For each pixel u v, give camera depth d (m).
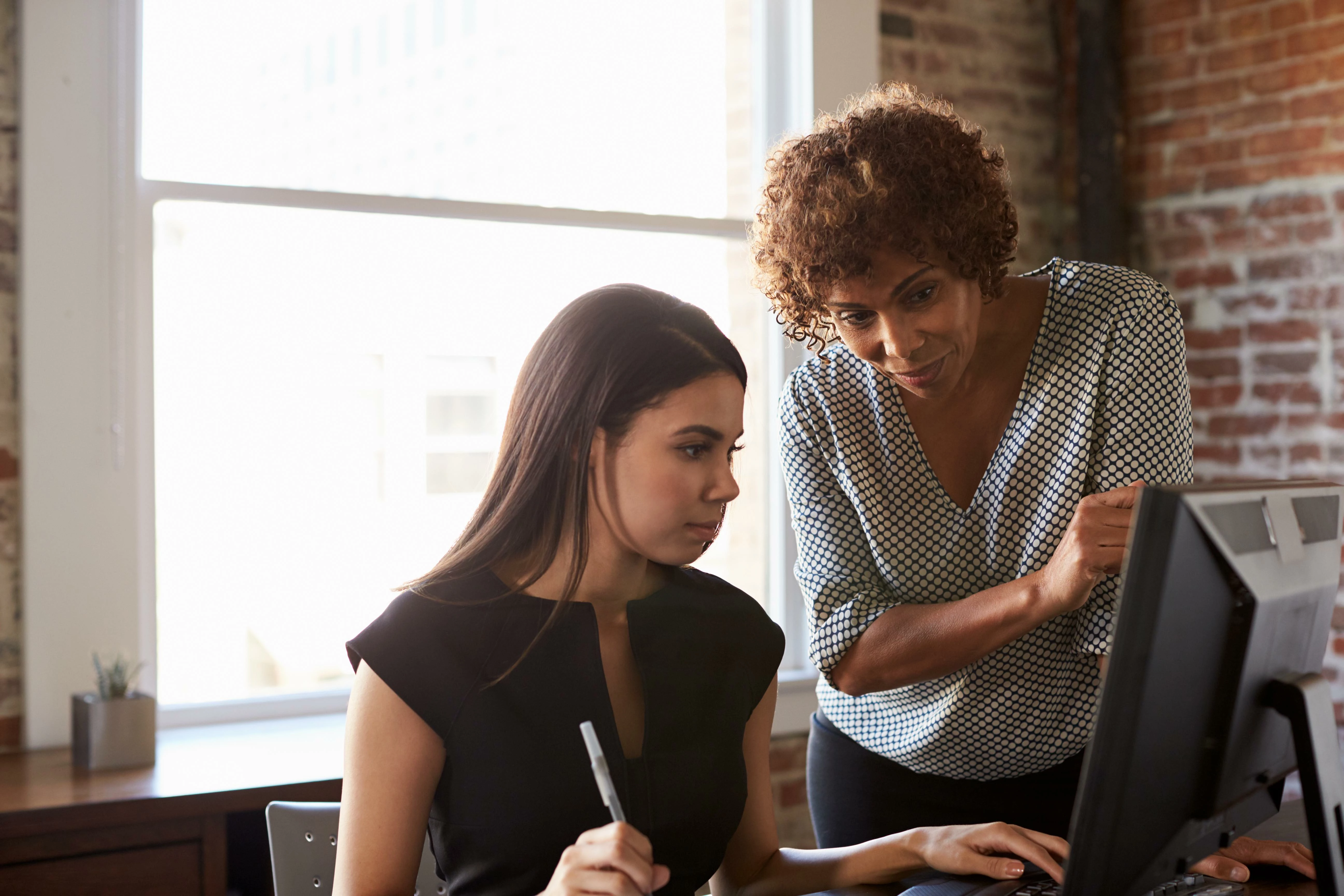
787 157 1.39
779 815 3.12
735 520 3.38
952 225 1.29
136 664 2.58
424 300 3.00
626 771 1.25
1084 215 3.56
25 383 2.47
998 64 3.56
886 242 1.29
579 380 1.26
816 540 1.61
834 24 3.23
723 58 3.30
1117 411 1.46
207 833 2.14
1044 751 1.56
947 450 1.57
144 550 2.67
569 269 3.14
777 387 3.30
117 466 2.56
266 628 2.86
